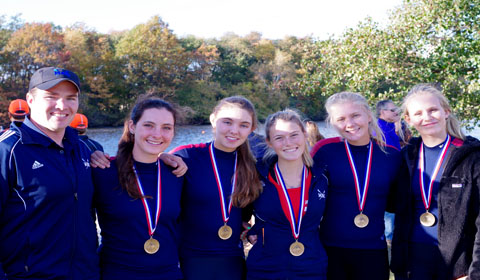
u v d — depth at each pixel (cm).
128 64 4162
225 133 262
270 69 4994
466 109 682
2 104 3080
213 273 254
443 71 692
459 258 233
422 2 738
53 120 204
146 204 233
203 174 265
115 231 230
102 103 3844
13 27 3966
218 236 261
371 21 769
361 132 277
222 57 5619
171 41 4419
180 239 271
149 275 228
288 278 250
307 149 270
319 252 261
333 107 286
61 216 203
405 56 730
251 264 259
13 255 196
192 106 4172
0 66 3306
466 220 232
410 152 267
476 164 233
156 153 237
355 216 273
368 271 269
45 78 203
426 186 250
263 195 264
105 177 233
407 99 266
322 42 859
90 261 217
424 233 247
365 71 746
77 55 3888
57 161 206
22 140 198
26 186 193
